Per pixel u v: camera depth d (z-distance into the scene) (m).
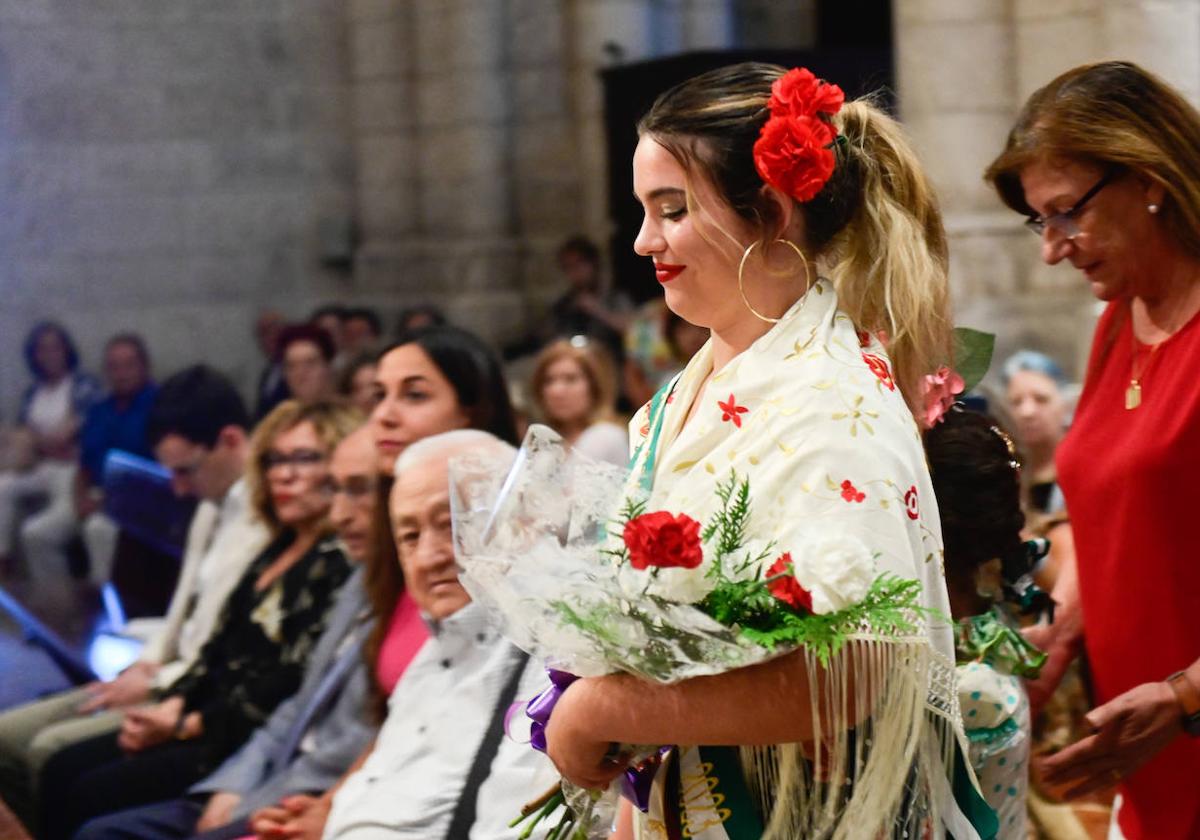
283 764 3.10
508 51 9.57
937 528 1.57
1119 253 2.07
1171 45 4.71
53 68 9.88
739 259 1.58
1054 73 5.38
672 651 1.43
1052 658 2.35
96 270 10.09
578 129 9.41
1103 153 2.01
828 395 1.50
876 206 1.67
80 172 10.00
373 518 2.97
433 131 9.85
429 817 2.35
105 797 3.43
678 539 1.43
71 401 8.34
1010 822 1.99
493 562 1.54
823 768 1.55
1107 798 2.74
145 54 10.08
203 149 10.26
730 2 9.45
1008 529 1.99
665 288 1.64
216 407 4.46
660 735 1.49
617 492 1.63
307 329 6.67
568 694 1.56
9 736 3.81
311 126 10.48
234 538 3.75
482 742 2.38
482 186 9.59
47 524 7.55
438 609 2.49
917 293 1.66
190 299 10.32
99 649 4.39
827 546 1.42
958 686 1.88
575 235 9.48
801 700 1.45
